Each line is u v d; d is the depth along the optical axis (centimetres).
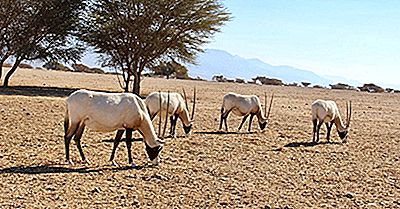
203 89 5406
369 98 5647
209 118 2634
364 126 2708
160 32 4000
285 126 2470
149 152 1338
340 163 1505
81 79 5938
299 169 1375
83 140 1688
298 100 4638
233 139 1905
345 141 2014
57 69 9306
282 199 1052
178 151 1584
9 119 2092
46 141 1636
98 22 4059
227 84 6994
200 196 1052
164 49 4106
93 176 1184
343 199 1073
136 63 4078
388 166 1490
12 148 1488
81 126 1298
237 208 976
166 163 1380
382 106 4494
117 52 4169
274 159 1511
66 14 4122
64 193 1025
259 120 2217
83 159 1323
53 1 4022
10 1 3791
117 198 1009
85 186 1088
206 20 4053
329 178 1271
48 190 1041
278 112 3212
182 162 1405
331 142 1986
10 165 1260
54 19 4075
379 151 1798
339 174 1330
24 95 3344
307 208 994
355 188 1178
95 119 1270
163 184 1140
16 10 3875
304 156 1594
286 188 1149
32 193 1011
